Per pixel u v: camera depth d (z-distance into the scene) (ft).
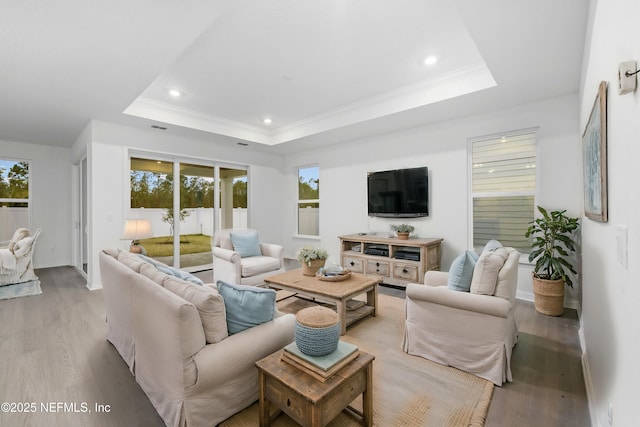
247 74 10.79
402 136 15.44
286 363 4.80
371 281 9.99
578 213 10.55
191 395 4.66
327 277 9.94
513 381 6.36
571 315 9.95
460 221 13.55
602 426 4.40
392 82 11.56
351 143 17.75
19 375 6.52
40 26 6.79
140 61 8.46
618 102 3.51
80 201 16.65
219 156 18.28
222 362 4.86
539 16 6.43
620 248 3.49
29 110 12.15
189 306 4.65
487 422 5.15
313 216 20.57
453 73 10.77
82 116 12.98
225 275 12.63
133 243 13.91
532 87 10.14
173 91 12.28
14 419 5.16
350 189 17.87
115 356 7.36
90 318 9.87
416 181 14.66
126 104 11.61
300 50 9.21
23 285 14.10
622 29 3.27
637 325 2.84
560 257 10.71
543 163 11.30
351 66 10.27
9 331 8.82
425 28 8.16
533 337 8.35
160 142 15.58
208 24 6.95
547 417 5.24
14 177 17.54
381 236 15.43
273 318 6.01
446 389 6.04
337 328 4.83
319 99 13.28
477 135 12.93
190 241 17.20
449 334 6.91
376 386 6.15
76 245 18.52
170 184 16.37
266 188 21.03
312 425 4.01
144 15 6.54
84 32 7.07
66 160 19.06
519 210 12.07
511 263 6.88
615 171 3.73
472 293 6.67
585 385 6.14
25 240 14.94
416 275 12.87
